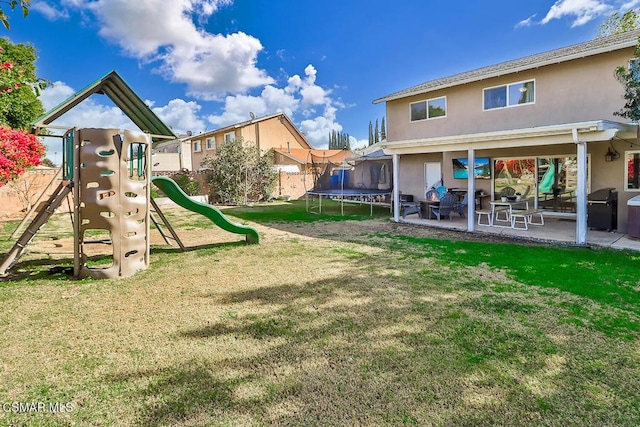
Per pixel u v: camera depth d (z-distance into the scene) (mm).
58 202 6523
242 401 2881
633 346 3635
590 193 10172
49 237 10273
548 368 3271
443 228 10961
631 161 9695
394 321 4312
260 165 22172
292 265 6969
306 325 4262
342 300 5047
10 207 14891
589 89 10234
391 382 3094
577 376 3145
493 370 3250
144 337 4004
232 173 20891
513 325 4145
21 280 6113
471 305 4758
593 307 4625
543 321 4234
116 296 5336
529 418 2645
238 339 3936
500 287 5449
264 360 3492
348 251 8125
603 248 7793
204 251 8359
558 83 10828
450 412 2717
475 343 3740
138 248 6688
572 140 8188
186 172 23297
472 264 6777
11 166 8500
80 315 4629
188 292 5488
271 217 14586
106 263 7312
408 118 15359
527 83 11531
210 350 3701
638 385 3008
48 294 5430
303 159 25734
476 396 2895
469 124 13141
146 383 3143
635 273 6016
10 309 4828
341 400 2871
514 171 12727
